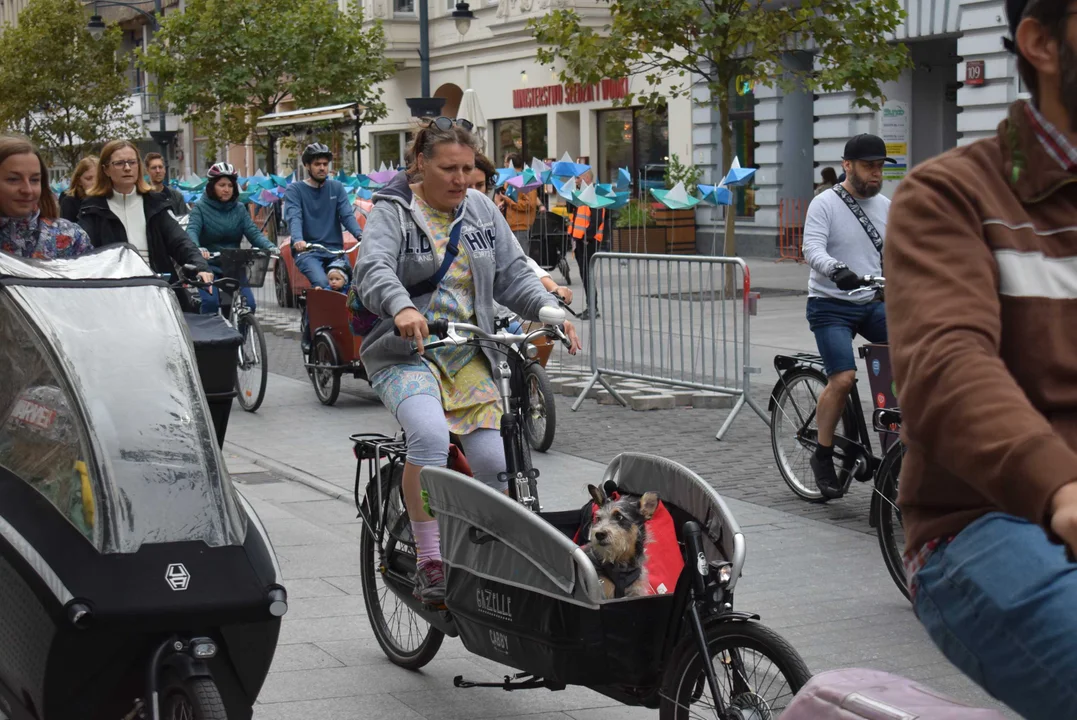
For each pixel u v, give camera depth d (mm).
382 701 4785
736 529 3641
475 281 4715
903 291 1762
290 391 12602
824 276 6910
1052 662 1662
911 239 1783
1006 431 1573
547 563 3771
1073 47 1751
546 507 7570
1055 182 1780
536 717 4617
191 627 3467
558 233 19859
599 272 10945
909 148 23547
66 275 4066
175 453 3703
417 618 5125
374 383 4734
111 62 42875
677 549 3916
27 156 5203
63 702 3527
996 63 19250
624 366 10820
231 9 31672
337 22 32031
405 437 4688
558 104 31250
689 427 10070
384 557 5066
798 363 7824
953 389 1636
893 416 6414
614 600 3650
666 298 10250
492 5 33188
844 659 5039
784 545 6742
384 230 4609
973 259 1756
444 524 4250
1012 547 1745
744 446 9289
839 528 7070
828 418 7250
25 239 5312
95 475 3582
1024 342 1786
